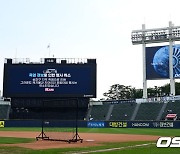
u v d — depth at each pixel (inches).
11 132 1797.5
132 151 747.4
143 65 2802.7
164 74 2655.0
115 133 1711.4
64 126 2433.6
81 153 709.9
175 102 2783.0
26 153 715.4
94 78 2513.5
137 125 2354.8
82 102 2623.0
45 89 2522.1
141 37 2876.5
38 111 2770.7
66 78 2524.6
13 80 2532.0
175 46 2632.9
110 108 2947.8
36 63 2536.9
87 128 2315.5
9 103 2965.1
